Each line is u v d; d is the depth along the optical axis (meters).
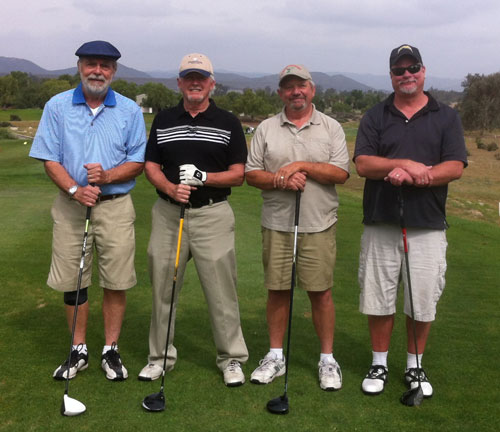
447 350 4.21
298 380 3.71
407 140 3.53
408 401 3.34
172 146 3.69
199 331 4.61
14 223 8.53
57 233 3.82
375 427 3.10
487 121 75.62
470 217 14.55
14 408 3.24
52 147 3.75
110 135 3.76
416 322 3.66
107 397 3.41
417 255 3.57
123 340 4.38
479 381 3.69
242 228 8.52
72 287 3.83
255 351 4.22
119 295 3.87
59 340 4.28
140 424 3.09
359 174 3.61
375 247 3.65
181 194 3.54
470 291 5.76
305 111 3.70
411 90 3.44
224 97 148.50
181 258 3.79
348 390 3.56
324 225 3.72
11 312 4.90
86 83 3.62
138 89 155.25
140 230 8.26
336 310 5.11
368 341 4.41
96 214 3.78
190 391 3.52
